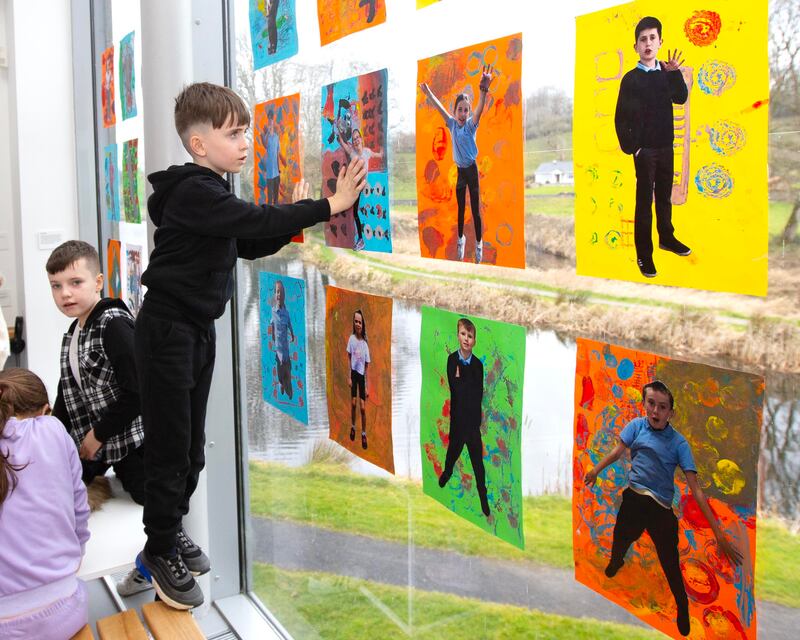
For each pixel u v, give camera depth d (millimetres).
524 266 1230
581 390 1130
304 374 2004
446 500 1486
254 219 1594
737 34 865
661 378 1000
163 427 1736
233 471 2404
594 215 1070
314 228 1901
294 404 2068
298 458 2076
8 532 1663
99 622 1771
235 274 2340
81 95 3863
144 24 2102
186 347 1719
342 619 1919
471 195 1340
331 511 1934
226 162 1694
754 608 901
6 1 3945
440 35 1399
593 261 1080
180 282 1688
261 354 2238
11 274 4445
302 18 1867
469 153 1333
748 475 897
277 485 2213
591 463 1122
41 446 1729
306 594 2088
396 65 1531
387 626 1735
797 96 820
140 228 3152
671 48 938
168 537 1771
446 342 1443
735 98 873
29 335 3980
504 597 1357
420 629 1616
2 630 1638
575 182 1096
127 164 3266
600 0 1055
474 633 1444
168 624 1747
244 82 2223
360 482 1796
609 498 1097
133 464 2195
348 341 1781
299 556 2115
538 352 1226
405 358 1582
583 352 1125
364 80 1624
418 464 1576
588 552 1146
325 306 1872
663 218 971
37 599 1671
